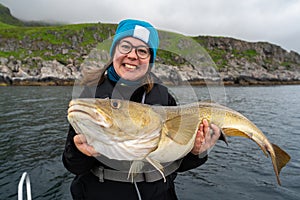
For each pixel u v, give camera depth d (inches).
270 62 3811.5
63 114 722.2
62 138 460.8
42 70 2593.5
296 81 3572.8
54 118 660.1
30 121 618.2
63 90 1769.2
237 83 3161.9
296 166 333.7
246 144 432.5
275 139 482.0
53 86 2415.1
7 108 839.1
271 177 298.7
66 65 2778.1
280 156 146.4
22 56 2866.6
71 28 3403.1
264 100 1270.9
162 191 104.0
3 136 472.7
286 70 3710.6
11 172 306.2
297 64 4106.8
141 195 100.7
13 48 3014.3
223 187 272.7
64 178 289.9
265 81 3326.8
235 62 3326.8
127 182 99.7
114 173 98.8
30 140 447.2
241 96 1499.8
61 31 3309.5
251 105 1047.6
